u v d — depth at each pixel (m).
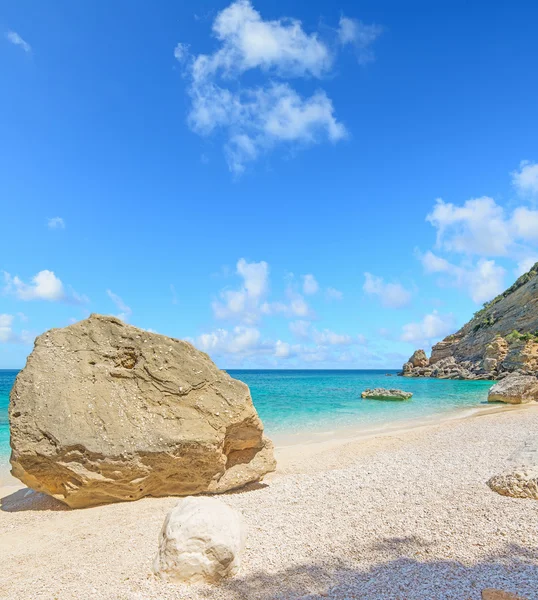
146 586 5.61
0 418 25.45
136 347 11.24
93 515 9.40
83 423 9.91
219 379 11.32
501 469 10.55
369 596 4.99
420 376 90.31
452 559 5.86
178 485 10.59
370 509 8.15
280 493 9.70
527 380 32.62
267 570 5.94
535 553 5.86
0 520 9.42
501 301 87.00
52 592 5.64
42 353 10.76
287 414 27.70
